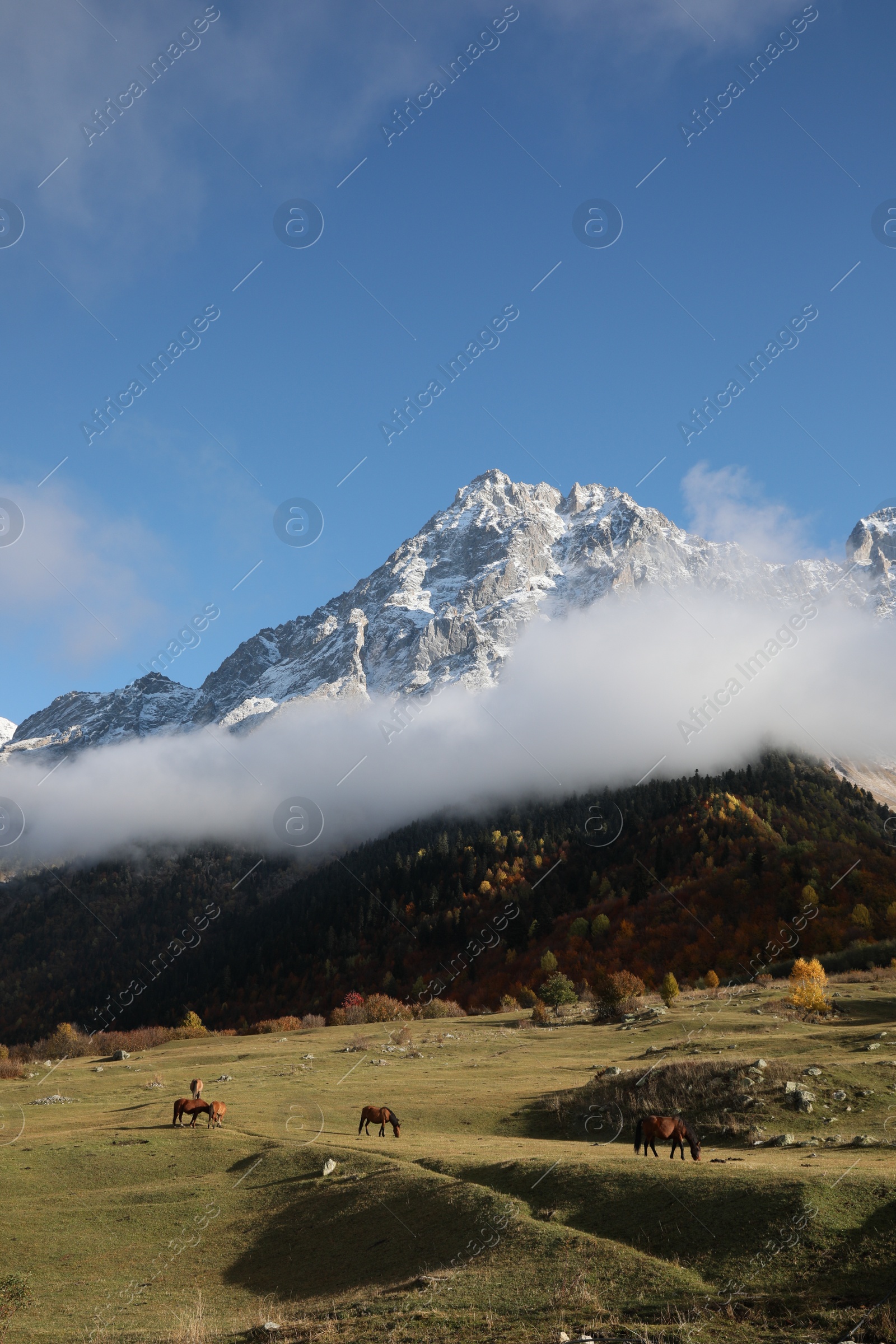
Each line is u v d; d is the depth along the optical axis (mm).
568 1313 15555
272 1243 24031
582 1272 17281
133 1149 33969
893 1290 14398
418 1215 22938
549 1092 40719
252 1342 16938
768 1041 47844
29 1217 27531
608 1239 18875
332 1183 27234
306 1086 48219
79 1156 33469
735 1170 21250
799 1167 21891
